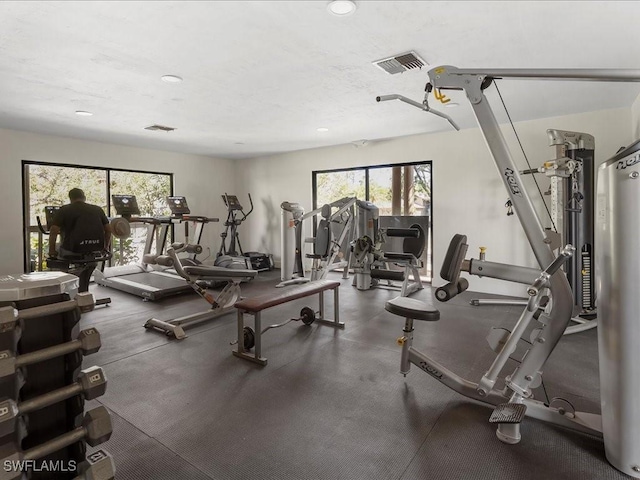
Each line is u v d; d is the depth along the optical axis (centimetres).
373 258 578
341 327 395
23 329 100
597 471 178
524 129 515
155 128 543
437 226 596
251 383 271
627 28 249
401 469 182
